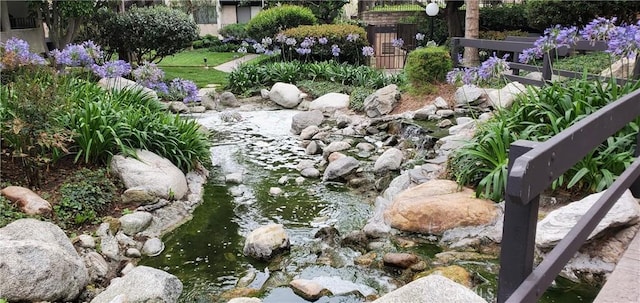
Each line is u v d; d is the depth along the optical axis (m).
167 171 4.75
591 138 1.76
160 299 2.93
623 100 2.19
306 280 3.20
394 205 4.02
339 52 11.77
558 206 3.68
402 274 3.26
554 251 1.65
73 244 3.58
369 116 8.05
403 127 6.80
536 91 4.76
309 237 3.96
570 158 1.56
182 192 4.74
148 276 3.05
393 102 8.00
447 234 3.69
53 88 4.32
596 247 3.00
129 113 5.23
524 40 8.52
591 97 4.20
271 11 14.27
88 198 4.15
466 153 4.20
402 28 14.26
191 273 3.43
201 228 4.21
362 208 4.59
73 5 10.27
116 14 11.70
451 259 3.37
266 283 3.26
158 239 3.89
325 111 8.84
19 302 2.77
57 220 3.84
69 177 4.37
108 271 3.44
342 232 4.05
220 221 4.35
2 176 4.21
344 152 6.26
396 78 9.83
